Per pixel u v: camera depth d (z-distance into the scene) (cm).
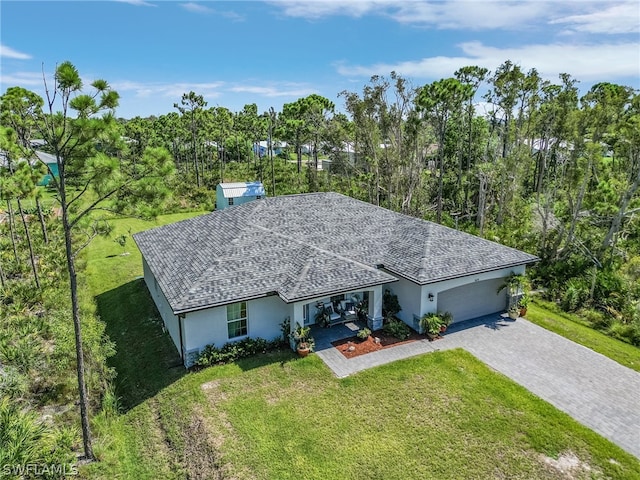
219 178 6031
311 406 1395
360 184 4656
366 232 2325
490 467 1152
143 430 1346
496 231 3428
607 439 1252
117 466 1200
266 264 1878
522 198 4288
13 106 1658
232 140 7762
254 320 1753
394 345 1788
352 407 1390
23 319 1877
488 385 1504
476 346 1791
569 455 1190
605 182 2703
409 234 2280
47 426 1223
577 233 2952
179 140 7144
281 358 1686
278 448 1215
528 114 4003
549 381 1542
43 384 1538
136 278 2689
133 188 1162
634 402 1427
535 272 2734
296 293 1669
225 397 1444
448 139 5316
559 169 4091
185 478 1156
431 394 1455
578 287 2358
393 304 2020
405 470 1141
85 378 1523
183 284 1716
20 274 2578
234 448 1214
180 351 1719
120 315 2183
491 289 2102
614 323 2056
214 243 2056
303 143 6544
